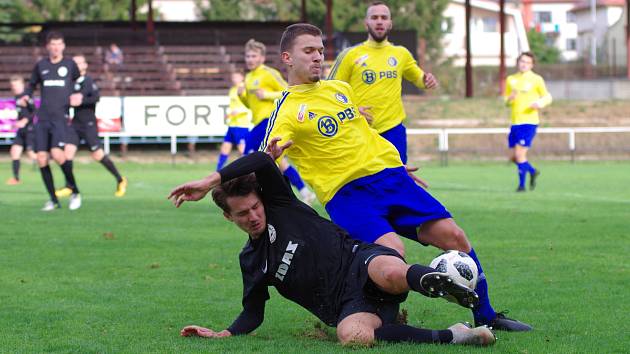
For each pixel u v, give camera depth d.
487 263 14.48
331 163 10.11
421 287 8.04
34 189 32.12
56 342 9.16
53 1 85.31
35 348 8.93
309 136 10.04
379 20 15.29
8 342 9.21
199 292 12.11
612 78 73.50
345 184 10.09
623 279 12.87
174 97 46.56
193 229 19.47
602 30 124.56
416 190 10.18
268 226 9.14
